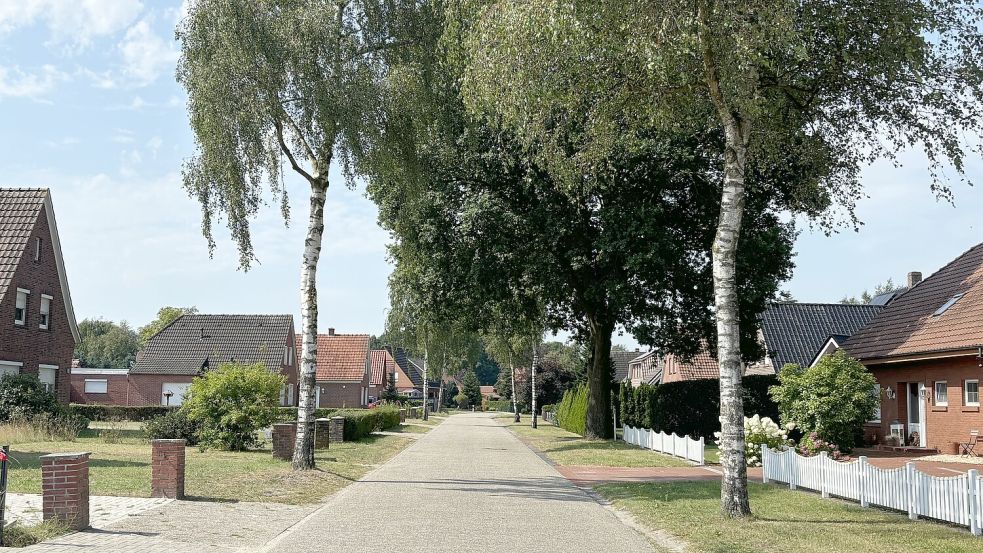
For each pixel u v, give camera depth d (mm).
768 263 26688
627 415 40375
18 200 31719
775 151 14477
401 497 14438
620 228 25328
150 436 25047
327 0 16281
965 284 25672
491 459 23750
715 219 26984
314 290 17750
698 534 10438
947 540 9953
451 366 66562
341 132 16406
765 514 12227
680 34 11281
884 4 12336
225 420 23078
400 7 17141
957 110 13250
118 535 9719
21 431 23344
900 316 27734
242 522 11156
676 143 24609
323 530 10727
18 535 8984
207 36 15375
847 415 21234
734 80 11672
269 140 16297
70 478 9898
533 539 10305
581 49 12227
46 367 32156
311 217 17703
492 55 12781
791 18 10984
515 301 31172
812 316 41531
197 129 15898
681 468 21203
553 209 26469
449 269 28297
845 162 14977
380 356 88125
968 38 12812
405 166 17781
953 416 23219
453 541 10016
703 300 28344
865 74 13336
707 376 51000
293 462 17453
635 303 28016
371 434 35938
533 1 11828
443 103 17609
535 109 13797
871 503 12953
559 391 74188
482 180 27375
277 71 15492
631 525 11828
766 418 20016
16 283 29984
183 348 54281
